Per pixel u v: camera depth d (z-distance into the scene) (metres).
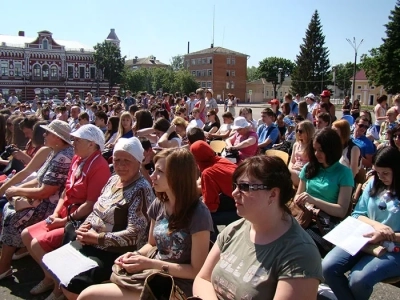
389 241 3.30
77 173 4.39
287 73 105.31
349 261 3.43
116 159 3.77
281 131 10.84
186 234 3.03
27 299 4.21
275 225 2.32
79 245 3.78
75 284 3.36
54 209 4.80
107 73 70.69
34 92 64.56
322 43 80.25
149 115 8.18
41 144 5.62
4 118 7.27
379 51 58.03
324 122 7.43
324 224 3.88
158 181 3.16
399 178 3.44
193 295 2.64
